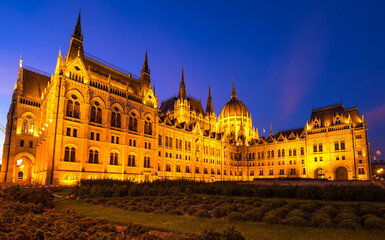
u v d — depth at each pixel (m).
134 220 20.88
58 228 16.17
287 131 126.56
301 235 15.34
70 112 63.72
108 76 78.38
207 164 111.44
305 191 32.78
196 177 103.75
